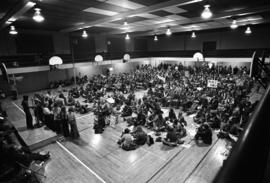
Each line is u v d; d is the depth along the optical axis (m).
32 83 18.16
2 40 15.69
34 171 5.73
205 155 6.69
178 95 12.59
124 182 5.50
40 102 9.74
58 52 19.53
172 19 12.79
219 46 23.31
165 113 11.11
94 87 16.45
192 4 8.94
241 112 9.23
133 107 11.52
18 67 15.38
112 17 11.06
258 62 3.91
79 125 9.78
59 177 5.79
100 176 5.79
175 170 5.93
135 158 6.67
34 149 7.34
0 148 5.44
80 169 6.15
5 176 5.17
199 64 25.47
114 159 6.65
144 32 21.27
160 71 23.70
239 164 0.49
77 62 19.61
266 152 0.55
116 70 25.88
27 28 16.42
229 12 10.70
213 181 0.46
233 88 13.68
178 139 7.57
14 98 15.07
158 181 5.48
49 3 8.38
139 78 19.45
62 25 14.82
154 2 8.37
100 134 8.67
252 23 13.68
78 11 9.87
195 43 25.48
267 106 0.72
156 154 6.88
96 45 23.03
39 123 8.90
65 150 7.33
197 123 9.45
